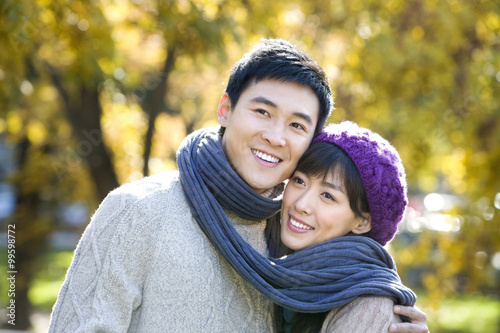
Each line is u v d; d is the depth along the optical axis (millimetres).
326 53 7453
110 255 2201
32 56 6418
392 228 2471
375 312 2268
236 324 2311
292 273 2307
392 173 2398
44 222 9664
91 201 9055
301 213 2432
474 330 10609
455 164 8156
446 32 7328
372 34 7145
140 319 2232
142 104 7453
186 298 2209
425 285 7824
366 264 2389
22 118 8664
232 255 2252
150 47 7055
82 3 5516
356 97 7551
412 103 7594
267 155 2334
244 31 6555
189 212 2299
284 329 2488
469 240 7512
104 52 5781
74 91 6840
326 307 2260
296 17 7141
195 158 2373
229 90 2414
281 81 2320
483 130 7512
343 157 2398
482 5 7227
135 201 2252
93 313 2152
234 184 2297
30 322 9789
